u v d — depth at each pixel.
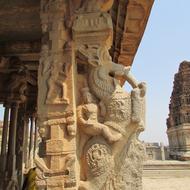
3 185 10.00
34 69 10.68
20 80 10.41
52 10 4.55
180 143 39.72
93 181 4.13
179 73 41.53
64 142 4.11
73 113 4.18
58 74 4.32
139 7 6.12
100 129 4.23
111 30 4.61
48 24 4.57
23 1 6.54
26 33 8.30
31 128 15.47
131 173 4.28
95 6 4.71
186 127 38.34
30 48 8.85
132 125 4.35
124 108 4.32
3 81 10.57
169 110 44.81
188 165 29.52
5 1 6.50
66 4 4.64
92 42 4.61
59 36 4.46
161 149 39.91
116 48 8.21
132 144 4.36
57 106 4.23
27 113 13.09
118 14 6.55
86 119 4.33
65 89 4.24
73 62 4.45
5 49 8.90
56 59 4.38
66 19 4.64
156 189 19.58
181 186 21.06
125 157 4.32
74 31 4.61
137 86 4.58
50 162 4.05
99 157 4.16
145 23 6.77
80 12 4.69
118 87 4.48
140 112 4.37
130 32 7.22
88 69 4.70
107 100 4.39
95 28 4.59
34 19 7.37
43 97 4.29
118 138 4.23
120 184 4.22
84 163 4.29
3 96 10.61
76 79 4.60
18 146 12.01
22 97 10.95
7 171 10.34
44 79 4.34
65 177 3.95
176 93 41.97
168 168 29.00
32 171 8.23
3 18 7.31
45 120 4.21
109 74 4.65
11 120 10.80
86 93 4.47
